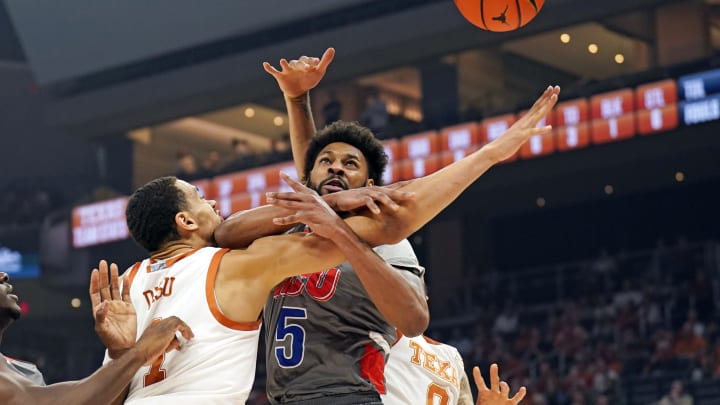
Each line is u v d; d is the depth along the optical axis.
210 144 29.30
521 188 23.39
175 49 24.25
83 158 29.59
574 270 24.80
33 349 29.64
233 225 3.53
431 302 24.20
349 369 3.57
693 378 16.47
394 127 22.31
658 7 20.75
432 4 21.98
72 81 26.84
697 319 18.81
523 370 18.86
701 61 19.52
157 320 3.35
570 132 20.59
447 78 23.67
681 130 19.81
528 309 21.12
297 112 4.59
